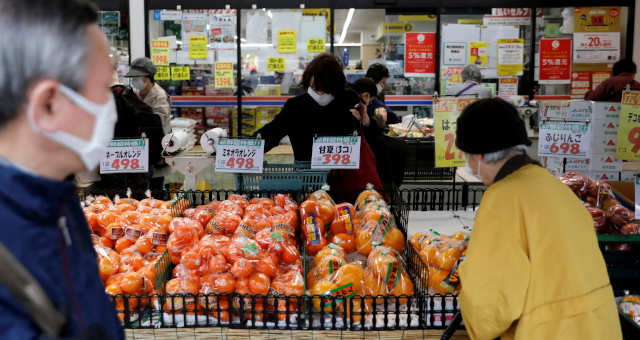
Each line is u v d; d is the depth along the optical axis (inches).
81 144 31.8
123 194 125.7
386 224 94.0
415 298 77.4
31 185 30.1
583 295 56.9
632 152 109.4
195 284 76.7
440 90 277.0
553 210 58.9
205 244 79.8
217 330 73.7
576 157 109.1
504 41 273.6
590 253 59.7
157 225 90.7
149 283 78.4
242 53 276.5
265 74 277.9
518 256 57.2
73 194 35.7
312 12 271.3
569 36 273.0
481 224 60.2
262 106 279.6
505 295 56.6
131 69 180.9
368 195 107.7
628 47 270.2
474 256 59.1
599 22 271.4
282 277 78.1
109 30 269.7
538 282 57.3
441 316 74.3
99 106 32.0
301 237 99.2
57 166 32.4
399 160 135.0
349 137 105.7
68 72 29.9
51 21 29.2
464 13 271.9
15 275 28.0
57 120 30.4
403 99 279.3
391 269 78.7
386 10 273.3
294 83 278.4
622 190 113.0
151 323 74.3
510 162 62.6
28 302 28.1
